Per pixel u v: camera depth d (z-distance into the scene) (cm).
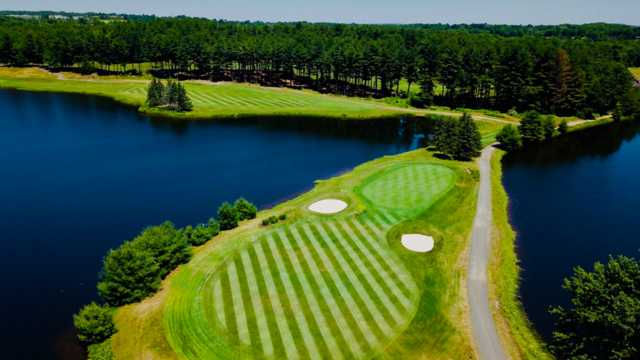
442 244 5144
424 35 18825
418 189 6750
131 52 16188
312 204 6188
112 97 13562
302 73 17225
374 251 4966
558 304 4284
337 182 7112
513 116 12012
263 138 10075
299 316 3900
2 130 10000
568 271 4906
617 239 5678
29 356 3619
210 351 3512
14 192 6788
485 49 13450
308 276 4478
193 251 4928
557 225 6022
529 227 5947
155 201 6619
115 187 7106
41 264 4953
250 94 14138
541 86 12200
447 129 8581
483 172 7681
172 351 3509
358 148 9450
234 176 7681
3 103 12431
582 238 5681
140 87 14625
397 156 8588
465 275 4566
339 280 4419
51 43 15800
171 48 15975
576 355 3194
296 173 7856
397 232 5388
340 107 12962
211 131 10544
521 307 4231
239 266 4641
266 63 16350
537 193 7144
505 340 3703
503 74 12481
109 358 3425
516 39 16775
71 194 6788
